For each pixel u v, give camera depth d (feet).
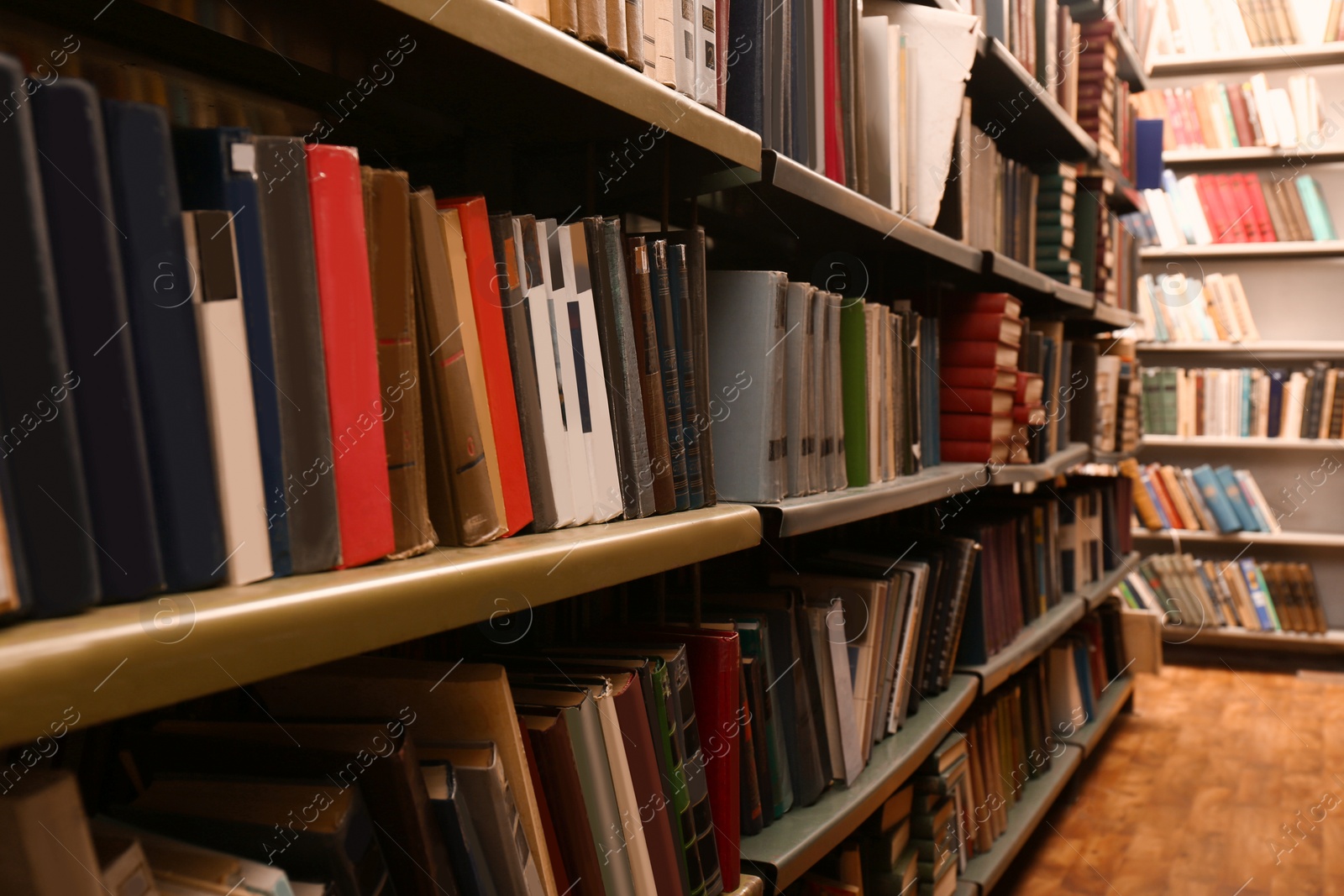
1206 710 12.31
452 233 2.45
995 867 6.69
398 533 2.22
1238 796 9.30
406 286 2.26
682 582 5.21
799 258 6.68
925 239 5.62
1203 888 7.38
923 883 5.91
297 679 2.57
